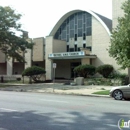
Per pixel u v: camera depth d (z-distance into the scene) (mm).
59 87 29359
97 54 40906
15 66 53219
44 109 11305
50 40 45062
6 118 9125
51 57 42812
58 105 12773
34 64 51031
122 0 35625
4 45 35656
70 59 44562
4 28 33688
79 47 45156
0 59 52625
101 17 42781
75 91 23516
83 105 12867
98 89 25641
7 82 43250
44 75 44438
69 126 7758
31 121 8562
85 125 7895
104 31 40344
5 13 33812
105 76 36406
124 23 19609
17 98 16422
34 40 48250
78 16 45656
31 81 41094
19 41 34625
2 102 13977
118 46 19578
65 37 47594
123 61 19484
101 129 7344
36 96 18312
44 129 7387
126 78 33344
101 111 10781
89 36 43562
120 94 16688
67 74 47156
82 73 36844
